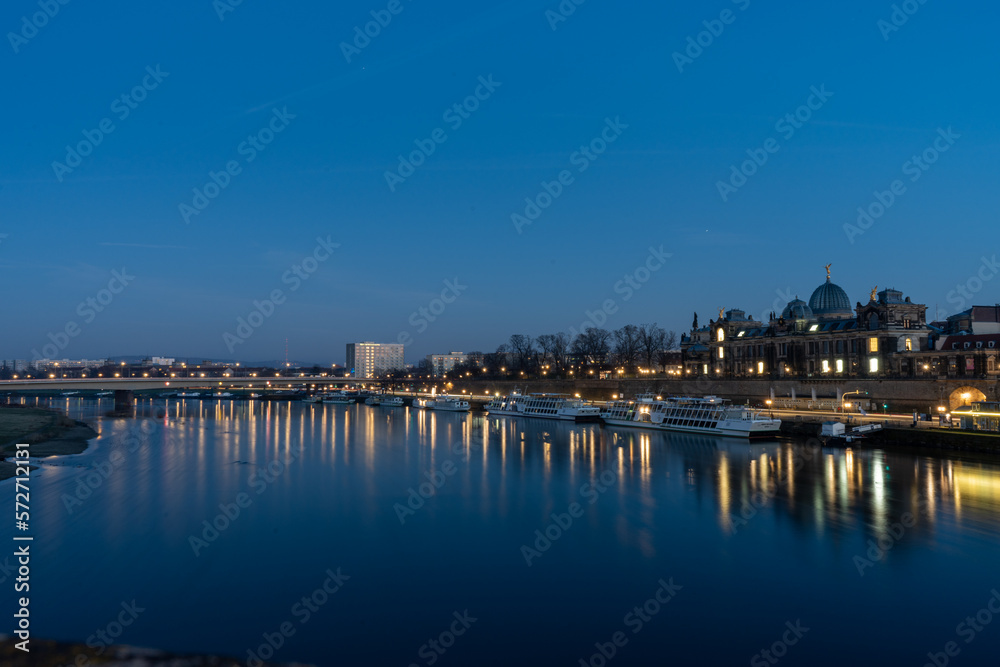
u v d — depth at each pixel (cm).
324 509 6300
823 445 10819
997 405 10112
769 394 17138
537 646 3481
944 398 13050
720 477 7994
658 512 6172
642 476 8138
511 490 7269
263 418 19000
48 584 4284
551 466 9081
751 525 5675
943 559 4747
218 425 16200
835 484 7412
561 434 13775
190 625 3709
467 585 4319
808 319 19675
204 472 8462
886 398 14300
